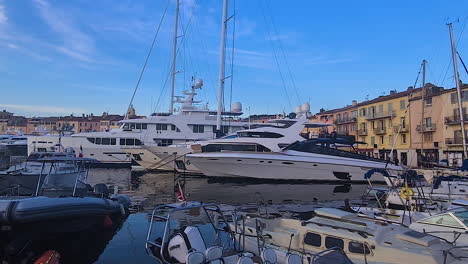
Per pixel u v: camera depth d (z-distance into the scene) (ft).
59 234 30.91
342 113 222.28
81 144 115.65
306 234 26.16
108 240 32.91
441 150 144.77
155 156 100.42
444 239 26.37
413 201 43.14
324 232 25.21
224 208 48.19
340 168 78.23
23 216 26.63
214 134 116.98
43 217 27.96
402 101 167.43
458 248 23.24
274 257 22.72
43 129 207.51
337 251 19.94
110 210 36.01
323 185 76.54
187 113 122.21
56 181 41.86
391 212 38.50
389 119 176.55
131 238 33.53
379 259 22.56
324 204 53.06
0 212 26.32
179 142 115.44
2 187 40.42
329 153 80.38
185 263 22.66
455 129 138.41
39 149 114.93
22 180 40.91
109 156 116.26
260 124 103.55
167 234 26.18
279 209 48.47
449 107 142.31
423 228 30.40
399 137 167.63
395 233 24.53
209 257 21.95
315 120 247.70
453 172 47.26
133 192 65.05
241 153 79.36
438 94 147.74
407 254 21.90
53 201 29.73
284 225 29.30
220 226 32.22
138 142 116.57
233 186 74.13
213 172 80.94
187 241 23.99
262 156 77.36
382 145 180.86
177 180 84.38
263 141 82.07
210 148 86.33
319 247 25.18
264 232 28.04
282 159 76.95
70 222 31.01
